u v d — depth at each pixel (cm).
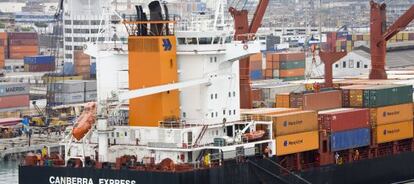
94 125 8275
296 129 8981
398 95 10331
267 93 11962
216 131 8569
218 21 9719
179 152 8112
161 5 8512
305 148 9106
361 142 9794
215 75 8612
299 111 9225
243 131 8500
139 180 7931
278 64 18912
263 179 8562
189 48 8550
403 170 10500
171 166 7881
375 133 10006
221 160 8156
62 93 19625
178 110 8544
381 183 10150
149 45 8388
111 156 8306
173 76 8469
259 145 8656
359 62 16638
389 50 18238
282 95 9994
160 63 8338
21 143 15850
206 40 8581
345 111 9638
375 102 9988
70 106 18275
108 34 9331
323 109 9938
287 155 8981
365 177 9888
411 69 14575
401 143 10562
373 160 9981
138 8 8519
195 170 7881
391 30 12119
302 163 9225
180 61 8662
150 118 8419
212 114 8588
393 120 10244
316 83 10731
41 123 17300
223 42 8719
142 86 8469
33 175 8419
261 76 19138
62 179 8275
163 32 8462
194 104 8562
